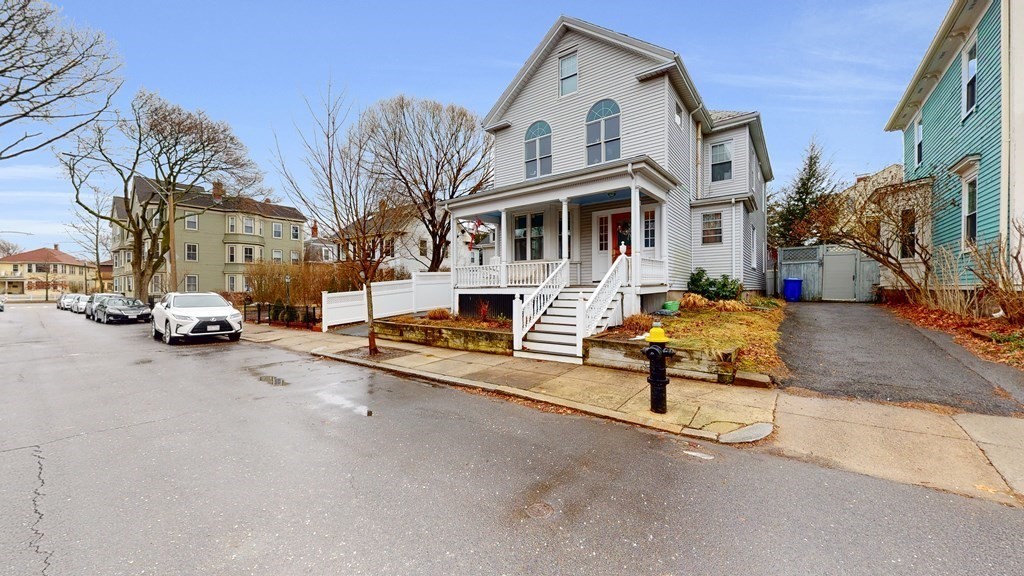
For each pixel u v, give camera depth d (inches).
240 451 165.2
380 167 813.9
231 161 1111.6
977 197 396.8
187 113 1041.5
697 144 628.7
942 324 349.7
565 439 179.6
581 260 582.6
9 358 391.5
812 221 563.5
